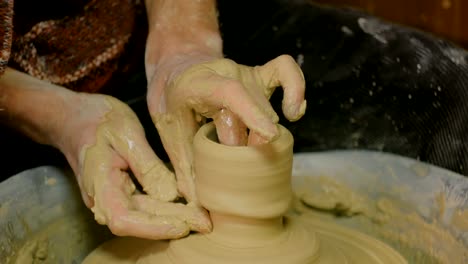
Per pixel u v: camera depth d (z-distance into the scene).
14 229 1.24
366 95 1.78
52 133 1.32
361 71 1.80
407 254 1.35
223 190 0.99
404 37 1.78
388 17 3.07
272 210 1.00
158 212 1.10
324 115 1.81
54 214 1.32
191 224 1.07
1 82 1.38
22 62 1.59
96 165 1.15
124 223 1.06
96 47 1.68
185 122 1.13
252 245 1.03
